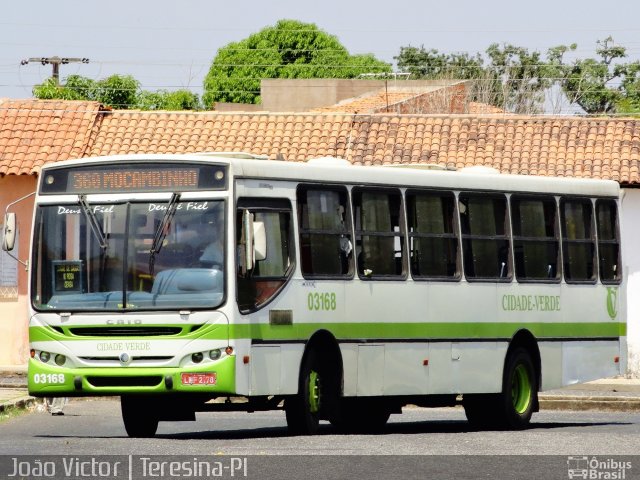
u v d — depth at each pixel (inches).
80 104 3698.3
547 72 6309.1
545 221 2098.9
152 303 1641.2
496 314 1999.3
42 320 1679.4
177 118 3725.4
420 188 1913.1
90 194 1692.9
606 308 2187.5
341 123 3710.6
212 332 1625.2
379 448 1534.2
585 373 2150.6
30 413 2317.9
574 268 2138.3
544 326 2078.0
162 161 1679.4
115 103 5925.2
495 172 2075.5
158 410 1761.8
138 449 1508.4
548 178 2113.7
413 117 3735.2
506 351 2012.8
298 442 1612.9
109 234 1675.7
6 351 3452.3
